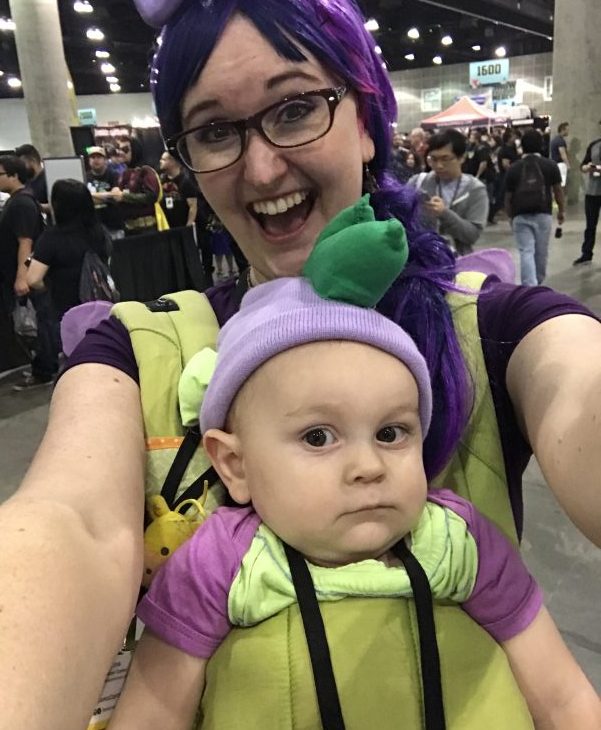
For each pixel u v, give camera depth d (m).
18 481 3.24
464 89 28.34
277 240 0.80
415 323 0.73
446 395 0.71
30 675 0.39
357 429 0.62
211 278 6.35
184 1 0.74
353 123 0.79
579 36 11.49
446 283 0.77
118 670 0.71
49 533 0.48
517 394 0.72
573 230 9.49
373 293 0.66
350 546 0.61
